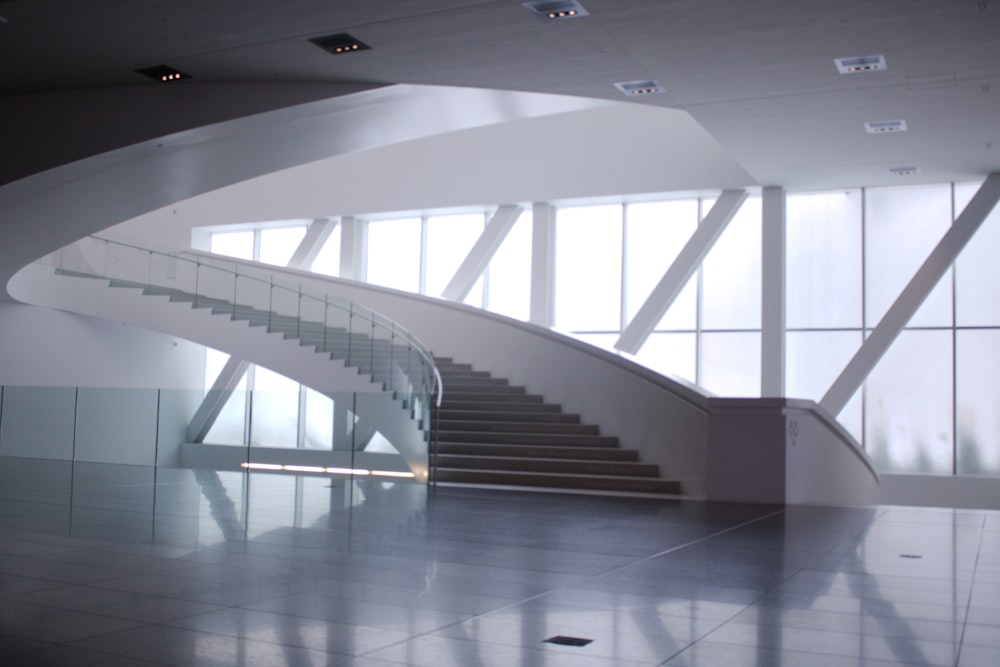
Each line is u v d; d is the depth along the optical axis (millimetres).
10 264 17500
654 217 22172
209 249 28281
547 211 22547
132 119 11875
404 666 3861
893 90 12703
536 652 4133
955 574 6434
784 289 19984
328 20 9586
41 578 5691
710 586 5855
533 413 16188
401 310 21688
